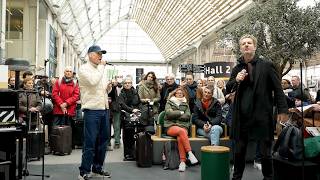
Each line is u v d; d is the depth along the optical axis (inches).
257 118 135.3
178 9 849.5
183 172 198.5
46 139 276.8
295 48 275.0
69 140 253.4
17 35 549.6
